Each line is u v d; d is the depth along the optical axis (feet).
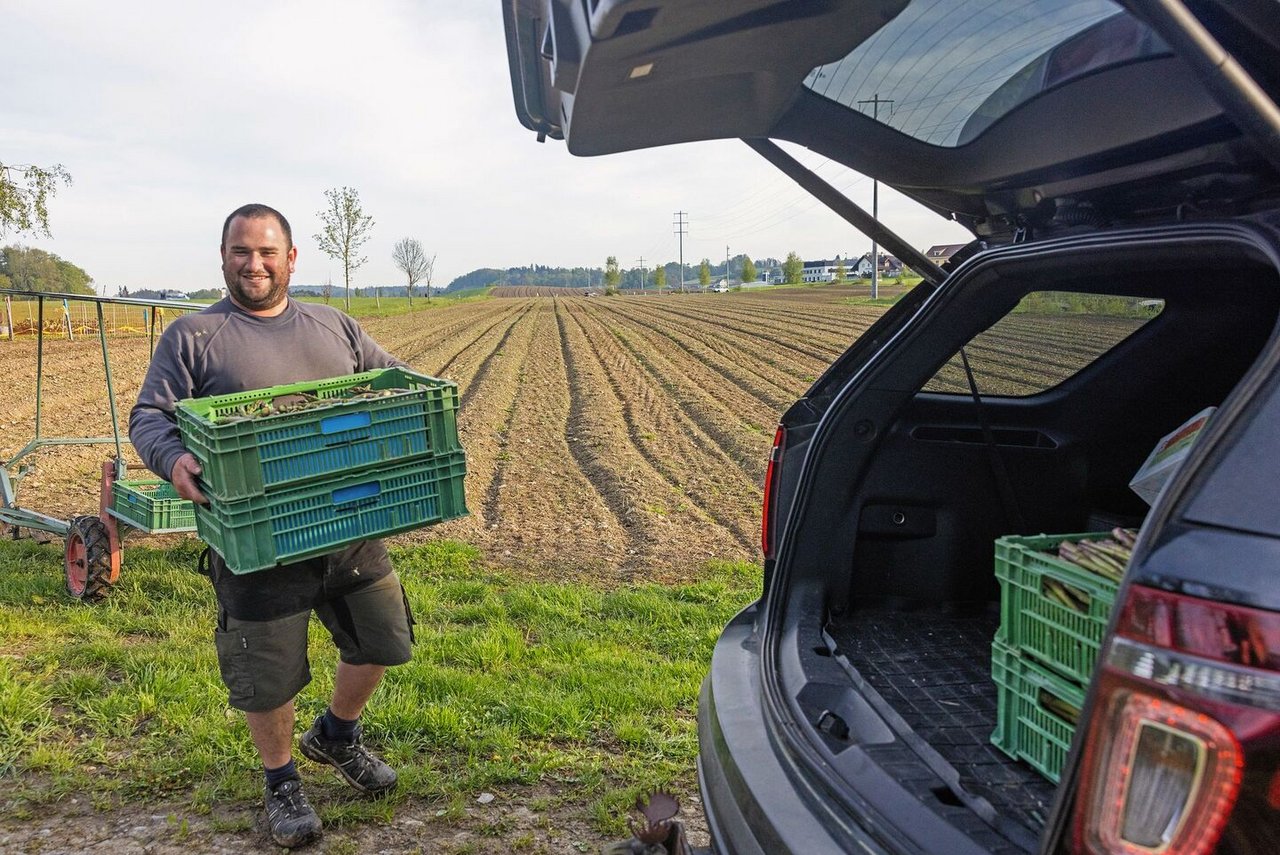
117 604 20.62
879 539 10.61
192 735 13.94
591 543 27.96
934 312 9.30
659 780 13.16
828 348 95.71
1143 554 4.60
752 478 37.29
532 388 67.97
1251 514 4.40
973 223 11.20
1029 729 7.06
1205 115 6.67
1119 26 7.03
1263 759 4.07
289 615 11.00
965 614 10.63
